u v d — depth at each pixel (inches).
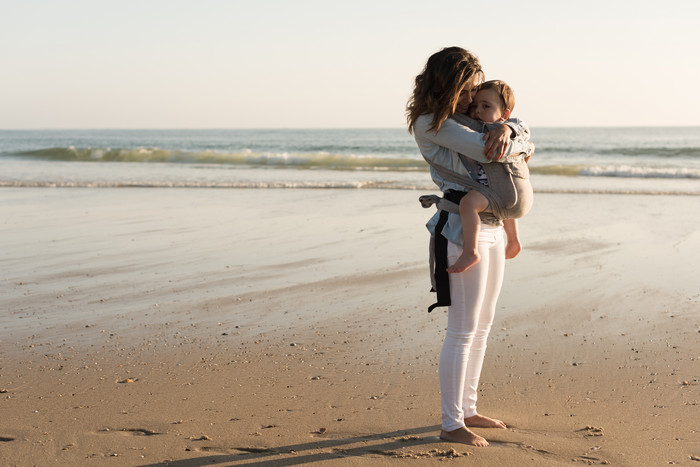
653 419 120.4
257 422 121.5
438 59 105.1
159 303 211.6
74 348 168.2
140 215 413.7
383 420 122.3
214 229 357.4
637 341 168.9
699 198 496.7
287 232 346.3
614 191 547.5
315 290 226.7
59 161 1020.5
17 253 293.9
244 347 168.4
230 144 2433.6
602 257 275.6
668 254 280.1
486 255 110.5
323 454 107.3
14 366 155.2
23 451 109.4
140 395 136.1
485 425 118.8
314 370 151.0
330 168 837.8
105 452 108.9
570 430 116.5
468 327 111.3
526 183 109.2
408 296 216.7
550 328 181.9
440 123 105.7
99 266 267.0
